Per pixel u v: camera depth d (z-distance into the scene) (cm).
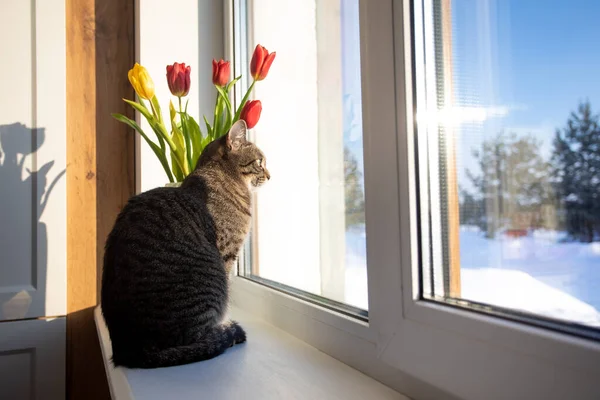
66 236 136
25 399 131
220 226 103
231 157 116
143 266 85
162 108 145
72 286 140
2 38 131
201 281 89
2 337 128
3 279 130
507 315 46
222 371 73
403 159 57
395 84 58
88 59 144
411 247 57
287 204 122
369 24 64
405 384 60
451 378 49
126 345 80
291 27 123
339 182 99
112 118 147
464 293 53
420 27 58
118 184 147
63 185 135
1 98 130
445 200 56
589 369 35
